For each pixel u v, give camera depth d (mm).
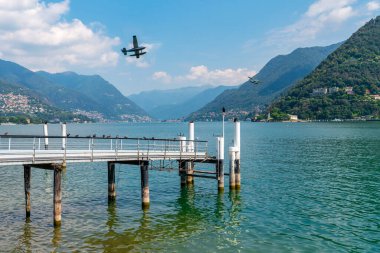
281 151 85250
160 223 29969
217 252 23984
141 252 23969
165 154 38188
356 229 27844
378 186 43094
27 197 31328
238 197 38719
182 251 24156
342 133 149125
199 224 29734
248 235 27062
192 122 45094
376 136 125875
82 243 25422
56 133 180250
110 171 36500
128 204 36094
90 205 35562
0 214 32250
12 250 24125
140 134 180750
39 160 28172
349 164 61344
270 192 40938
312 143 105250
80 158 31031
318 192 40594
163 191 42125
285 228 28453
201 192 41375
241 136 148375
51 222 29953
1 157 27359
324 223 29422
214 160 41375
